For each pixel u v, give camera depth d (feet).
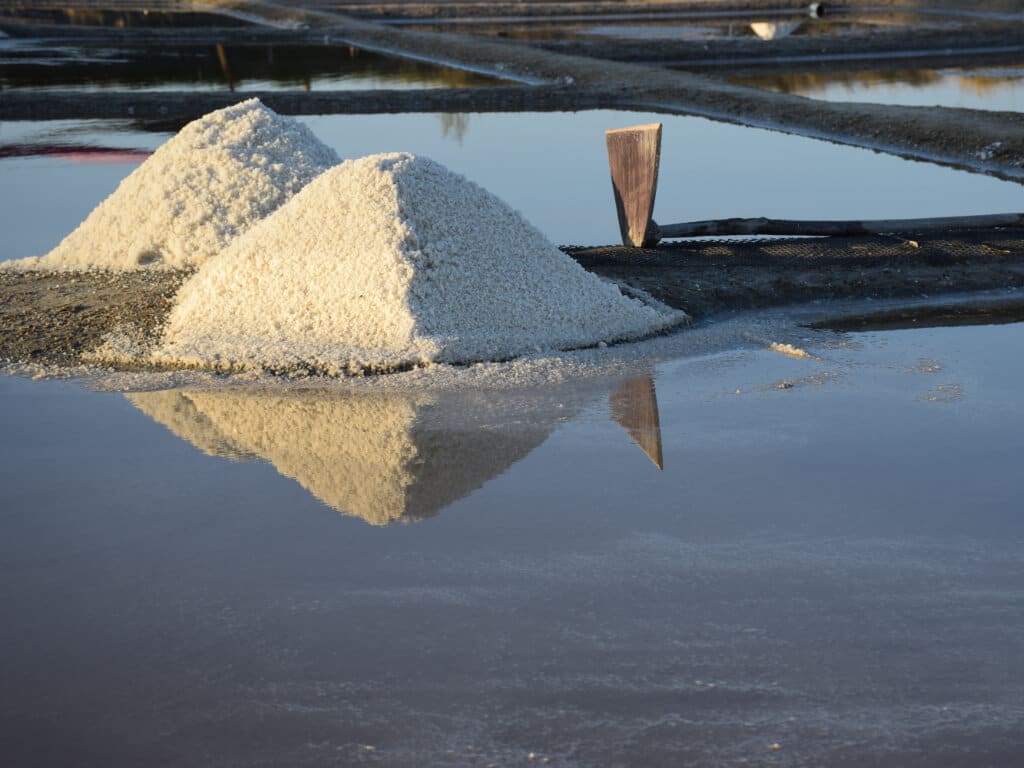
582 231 23.34
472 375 14.71
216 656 8.20
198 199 20.57
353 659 8.11
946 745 7.12
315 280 16.31
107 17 96.58
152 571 9.50
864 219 24.43
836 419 13.17
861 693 7.64
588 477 11.49
